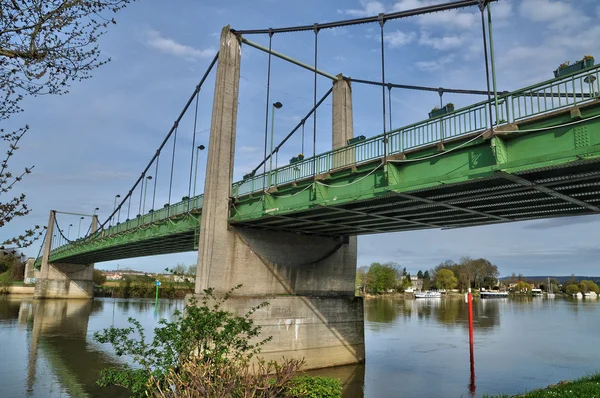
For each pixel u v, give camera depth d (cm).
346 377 2617
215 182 2833
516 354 3378
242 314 2633
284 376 1040
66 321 5181
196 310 1526
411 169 1759
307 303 2930
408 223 2573
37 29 877
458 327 5184
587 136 1251
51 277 9388
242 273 2809
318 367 2861
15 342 3616
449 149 1593
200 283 2708
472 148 1544
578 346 3791
